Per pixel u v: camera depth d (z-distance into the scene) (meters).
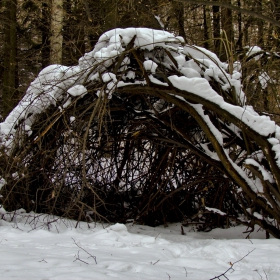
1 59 14.69
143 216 6.86
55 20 11.30
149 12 9.55
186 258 3.73
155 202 6.90
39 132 5.86
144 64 5.44
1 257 3.40
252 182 5.19
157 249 4.16
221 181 6.24
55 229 5.50
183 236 5.64
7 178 5.99
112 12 10.13
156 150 6.85
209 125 5.33
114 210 6.92
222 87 5.64
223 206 6.76
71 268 3.07
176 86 5.30
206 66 5.83
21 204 6.46
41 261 3.28
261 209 5.44
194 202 7.34
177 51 5.88
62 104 5.86
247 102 5.98
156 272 3.17
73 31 11.74
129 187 7.41
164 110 6.18
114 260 3.46
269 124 5.00
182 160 6.87
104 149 6.82
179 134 6.20
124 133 6.57
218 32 12.30
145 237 4.83
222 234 6.28
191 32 12.30
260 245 4.32
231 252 3.91
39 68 13.93
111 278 2.85
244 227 6.55
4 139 6.21
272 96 6.94
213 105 5.20
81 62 6.03
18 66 14.09
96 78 5.63
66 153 5.93
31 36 15.28
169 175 6.50
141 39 5.60
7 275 2.82
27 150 6.14
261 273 3.25
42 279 2.76
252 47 6.63
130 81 5.70
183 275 3.12
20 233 4.88
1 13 13.54
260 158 5.26
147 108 6.52
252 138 5.17
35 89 6.36
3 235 4.73
